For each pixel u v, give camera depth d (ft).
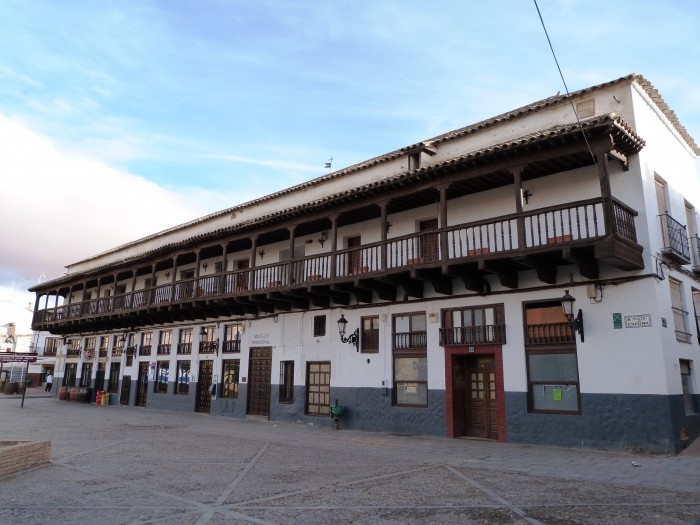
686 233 45.09
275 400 60.75
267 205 69.97
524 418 41.01
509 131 48.47
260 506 22.39
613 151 37.76
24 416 64.44
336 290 51.96
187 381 74.90
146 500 23.26
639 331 36.94
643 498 23.58
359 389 52.37
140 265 80.74
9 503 22.47
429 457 35.35
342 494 24.58
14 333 172.96
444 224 43.75
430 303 48.44
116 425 55.52
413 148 53.72
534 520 20.22
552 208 37.99
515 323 42.80
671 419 35.01
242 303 62.49
